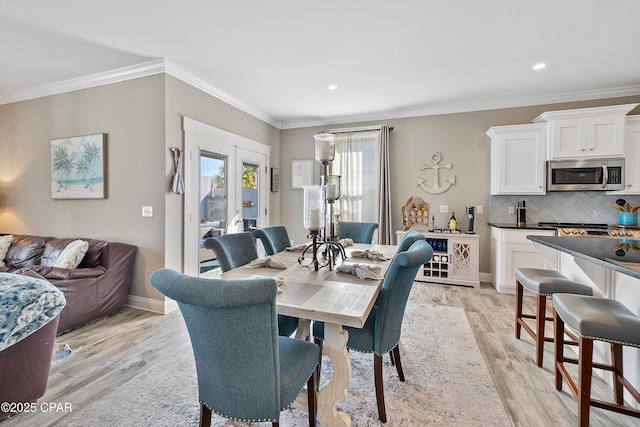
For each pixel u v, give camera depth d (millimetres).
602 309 1510
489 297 3482
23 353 1555
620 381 1607
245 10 2139
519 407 1650
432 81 3385
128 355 2213
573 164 3430
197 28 2365
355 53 2760
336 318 1196
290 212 5250
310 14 2188
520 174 3674
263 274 1782
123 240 3195
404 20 2260
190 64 3006
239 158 4145
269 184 4918
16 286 1526
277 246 2818
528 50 2689
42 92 3557
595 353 1975
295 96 3891
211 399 1192
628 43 2561
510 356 2188
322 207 1909
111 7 2102
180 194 3172
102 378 1925
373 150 4590
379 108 4352
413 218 4406
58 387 1828
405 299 1661
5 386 1498
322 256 2236
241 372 1100
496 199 4051
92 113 3318
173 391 1796
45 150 3605
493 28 2354
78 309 2643
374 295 1427
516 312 2467
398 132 4535
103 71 3139
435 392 1775
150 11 2148
